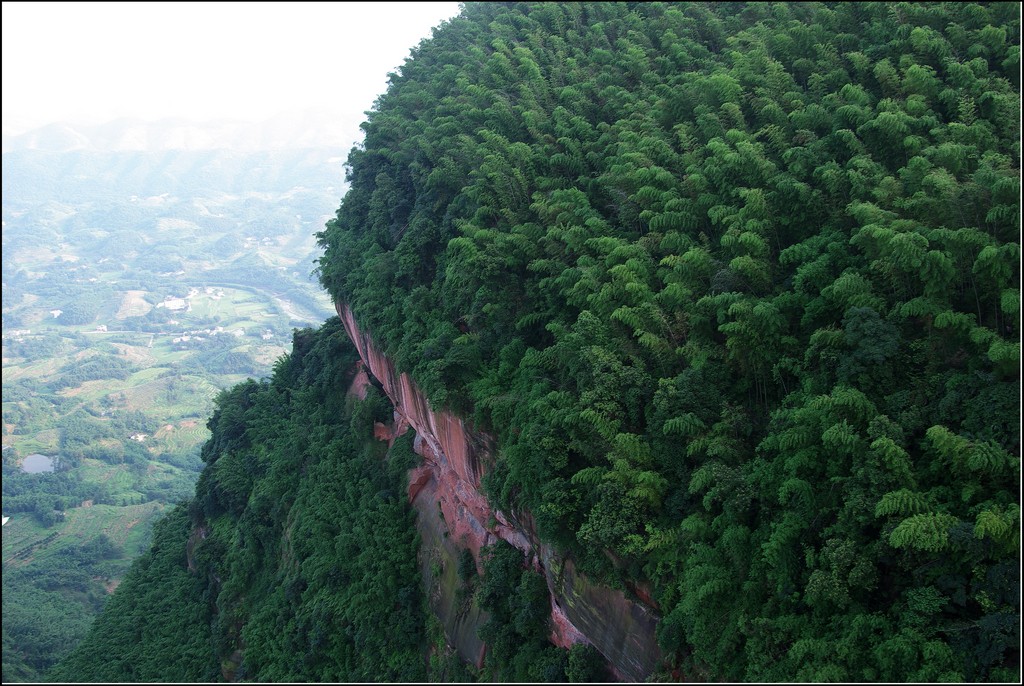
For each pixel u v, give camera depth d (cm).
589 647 2055
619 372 2078
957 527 1404
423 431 3006
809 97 2736
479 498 2594
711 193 2473
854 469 1580
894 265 1805
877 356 1677
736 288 2117
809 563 1568
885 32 2861
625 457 1989
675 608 1747
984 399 1540
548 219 2825
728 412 1914
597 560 1952
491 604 2367
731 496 1744
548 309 2612
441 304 2992
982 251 1642
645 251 2364
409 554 2956
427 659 2705
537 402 2177
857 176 2123
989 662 1327
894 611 1491
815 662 1466
